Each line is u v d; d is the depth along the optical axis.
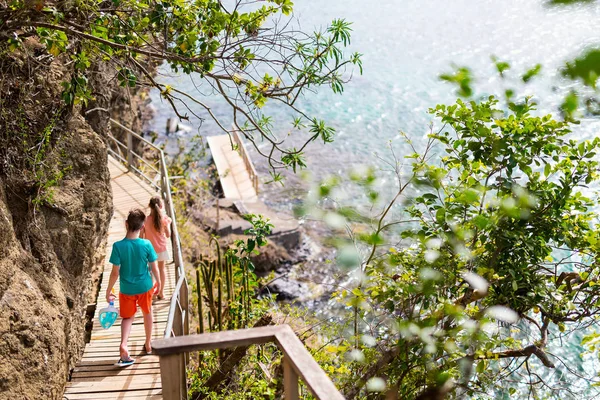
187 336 3.17
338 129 37.25
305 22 61.94
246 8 29.09
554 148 6.06
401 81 47.66
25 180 7.12
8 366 5.70
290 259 21.39
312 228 23.44
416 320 4.41
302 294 19.55
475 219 3.24
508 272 5.88
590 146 6.06
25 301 6.19
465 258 5.25
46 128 7.56
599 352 6.40
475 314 4.89
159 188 14.32
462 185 5.51
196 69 7.29
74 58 7.39
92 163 8.93
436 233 5.20
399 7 74.94
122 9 7.06
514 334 7.39
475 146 5.94
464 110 5.89
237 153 30.67
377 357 5.10
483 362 4.82
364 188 3.63
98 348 8.10
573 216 6.44
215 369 8.02
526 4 73.19
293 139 35.12
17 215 6.91
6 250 6.18
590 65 0.56
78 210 8.24
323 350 6.36
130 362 7.55
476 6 74.62
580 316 6.11
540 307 6.05
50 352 6.32
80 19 6.97
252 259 20.66
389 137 36.34
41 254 7.12
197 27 7.26
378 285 5.11
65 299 7.31
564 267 16.34
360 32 64.00
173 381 3.77
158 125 35.47
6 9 6.32
